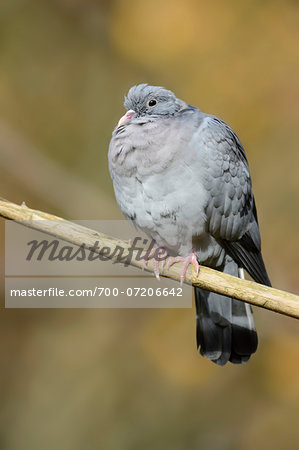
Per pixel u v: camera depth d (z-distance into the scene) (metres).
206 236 7.85
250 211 8.05
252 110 11.93
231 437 10.21
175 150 7.39
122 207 7.88
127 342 10.92
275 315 10.94
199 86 12.20
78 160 12.54
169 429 10.27
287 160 11.59
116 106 12.79
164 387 10.55
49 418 10.47
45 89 12.88
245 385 10.61
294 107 11.83
